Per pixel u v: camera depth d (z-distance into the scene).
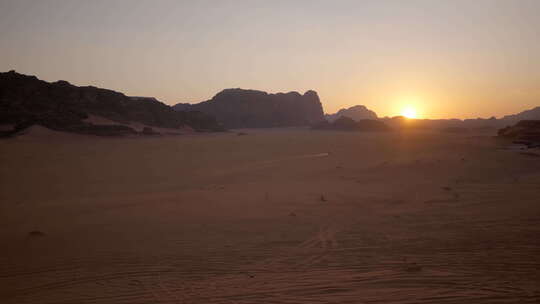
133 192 22.59
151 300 7.56
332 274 8.71
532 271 8.29
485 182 22.78
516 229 11.72
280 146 60.06
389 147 54.91
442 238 11.27
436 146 54.62
